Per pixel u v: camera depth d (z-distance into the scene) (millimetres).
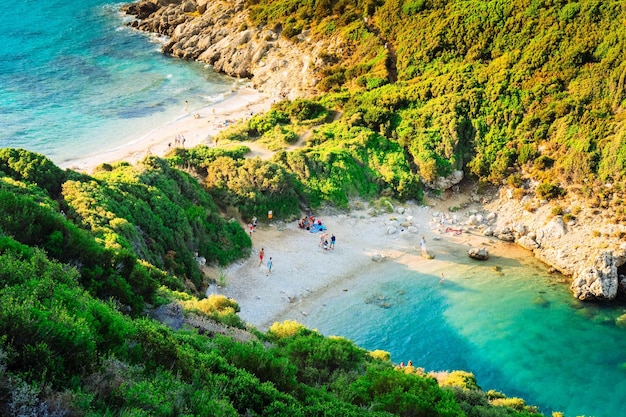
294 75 103188
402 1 100875
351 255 64438
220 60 112938
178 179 65000
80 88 101062
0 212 33188
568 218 67062
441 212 73938
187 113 94375
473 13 91188
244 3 123500
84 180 54438
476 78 84625
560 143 73375
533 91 78875
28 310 17906
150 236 52375
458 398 37188
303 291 58281
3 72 104188
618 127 70750
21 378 15531
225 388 23484
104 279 33656
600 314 58062
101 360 19266
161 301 37031
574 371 51438
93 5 143500
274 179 68750
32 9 137375
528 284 61844
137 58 116188
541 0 86500
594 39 79062
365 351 42781
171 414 18172
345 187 73688
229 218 65625
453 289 60406
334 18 108250
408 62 93438
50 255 32969
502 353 52875
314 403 26531
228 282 57719
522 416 35219
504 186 75188
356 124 83375
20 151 53625
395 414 27188
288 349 34812
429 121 81125
